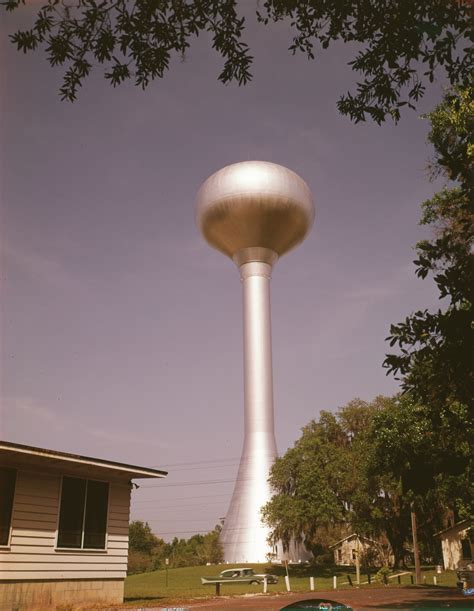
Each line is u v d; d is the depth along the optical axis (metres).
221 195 86.69
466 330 7.00
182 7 6.12
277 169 88.12
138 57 6.20
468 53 6.11
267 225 86.88
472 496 22.06
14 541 13.85
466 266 6.84
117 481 16.98
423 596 12.05
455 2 5.43
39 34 5.61
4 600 13.34
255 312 87.31
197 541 95.25
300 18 6.48
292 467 58.25
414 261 7.44
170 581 38.97
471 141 6.63
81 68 6.04
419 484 8.15
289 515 55.31
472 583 20.66
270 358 86.88
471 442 7.79
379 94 6.70
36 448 13.76
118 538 16.73
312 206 89.75
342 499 56.25
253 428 85.25
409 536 55.84
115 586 16.31
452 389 7.67
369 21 6.19
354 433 61.47
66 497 15.39
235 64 6.52
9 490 13.94
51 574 14.59
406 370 7.87
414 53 6.16
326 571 54.03
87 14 5.82
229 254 92.12
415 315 7.55
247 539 79.06
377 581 37.00
